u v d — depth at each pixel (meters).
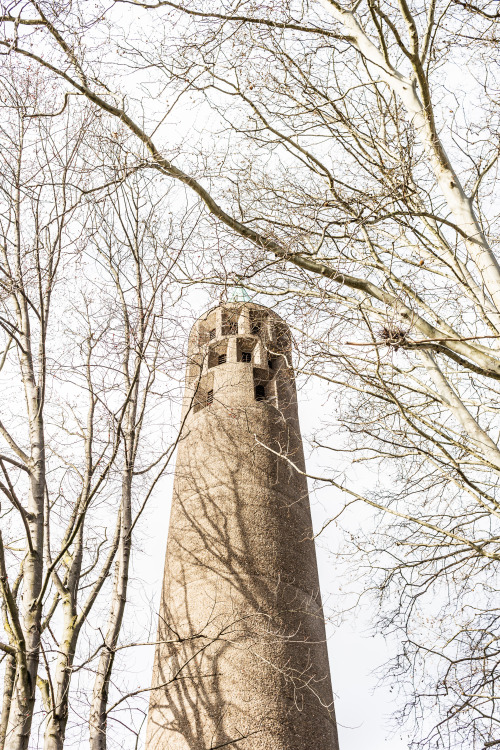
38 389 11.15
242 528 16.83
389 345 6.50
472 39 7.88
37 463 10.53
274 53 8.62
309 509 18.70
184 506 17.92
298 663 15.04
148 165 8.20
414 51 7.17
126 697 9.70
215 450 18.34
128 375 12.10
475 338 6.10
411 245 7.86
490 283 7.00
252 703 14.08
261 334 9.45
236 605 15.49
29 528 9.90
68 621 10.82
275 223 8.16
